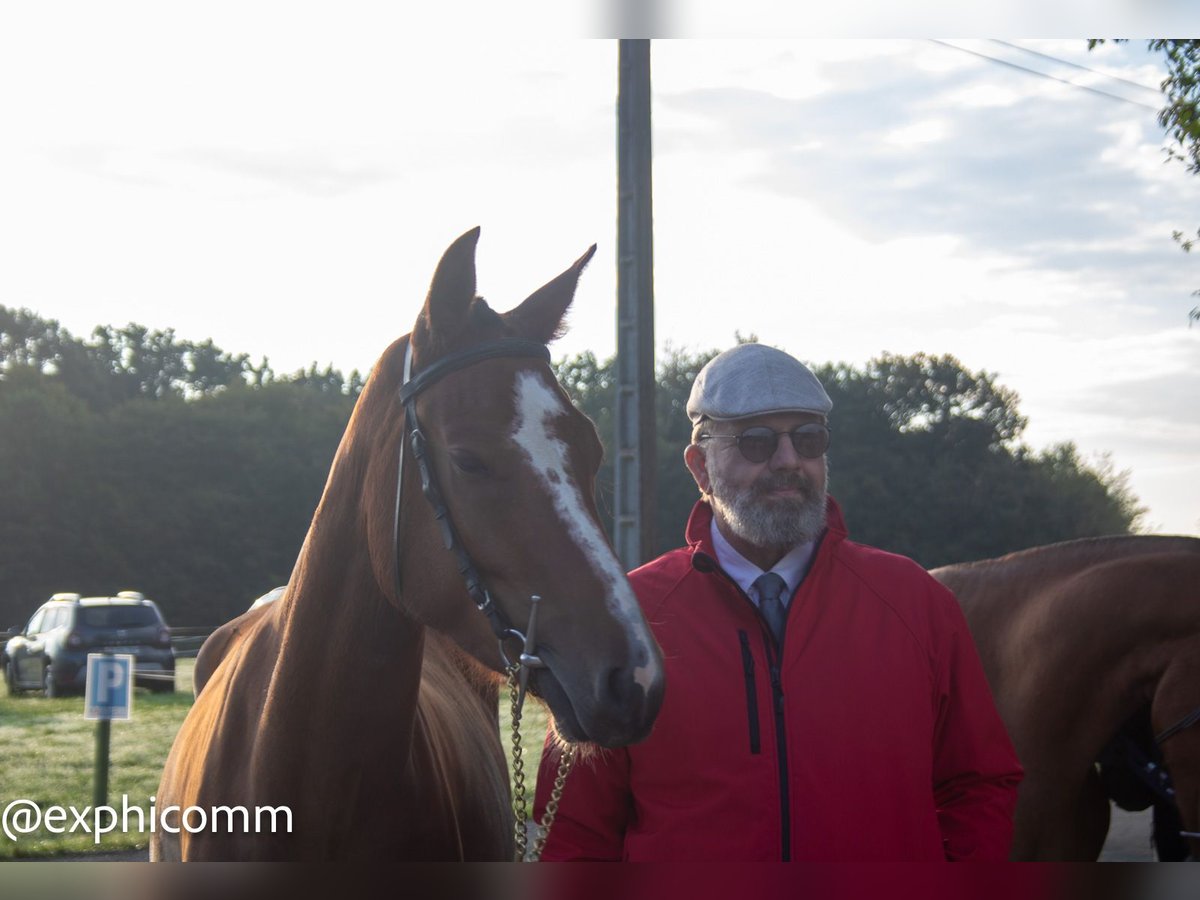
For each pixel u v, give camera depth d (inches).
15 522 1518.2
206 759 93.5
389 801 87.5
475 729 120.6
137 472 1601.9
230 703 93.3
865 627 82.5
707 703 80.0
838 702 79.7
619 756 83.6
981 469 1565.0
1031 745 127.3
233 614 1590.8
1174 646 119.7
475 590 76.7
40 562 1520.7
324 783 84.7
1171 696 118.6
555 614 73.9
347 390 2236.7
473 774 112.0
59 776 308.2
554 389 79.4
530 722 237.0
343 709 84.4
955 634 85.5
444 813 96.1
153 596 1561.3
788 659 81.0
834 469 1537.9
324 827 84.9
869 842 77.5
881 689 80.4
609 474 437.4
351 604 84.7
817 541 85.5
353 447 87.1
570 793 84.8
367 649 84.6
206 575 1584.6
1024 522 1496.1
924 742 80.7
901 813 78.7
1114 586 124.0
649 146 286.5
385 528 81.7
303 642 85.4
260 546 1617.9
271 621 95.9
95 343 1993.1
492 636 78.2
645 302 283.6
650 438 282.7
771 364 83.8
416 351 82.4
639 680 71.0
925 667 82.7
